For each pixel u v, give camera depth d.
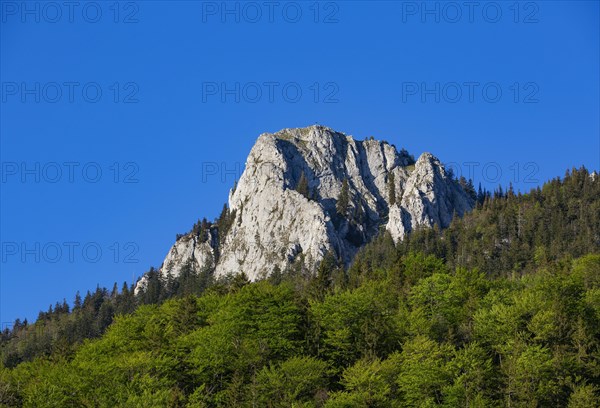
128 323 148.62
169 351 129.88
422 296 146.88
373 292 150.00
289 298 144.00
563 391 114.25
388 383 116.69
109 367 121.50
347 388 114.88
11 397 127.62
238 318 134.00
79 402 119.25
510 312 127.62
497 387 115.00
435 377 113.25
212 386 123.56
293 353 128.50
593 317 131.38
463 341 130.50
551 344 123.00
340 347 128.25
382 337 130.00
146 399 110.44
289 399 112.81
